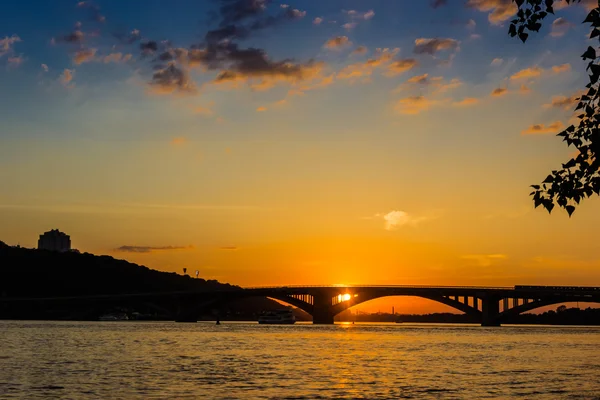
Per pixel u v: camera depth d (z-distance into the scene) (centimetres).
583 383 8394
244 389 7438
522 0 2925
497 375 9256
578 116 3044
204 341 16588
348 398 6906
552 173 3105
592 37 2855
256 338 18488
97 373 8875
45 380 8075
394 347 15175
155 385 7688
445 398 7019
